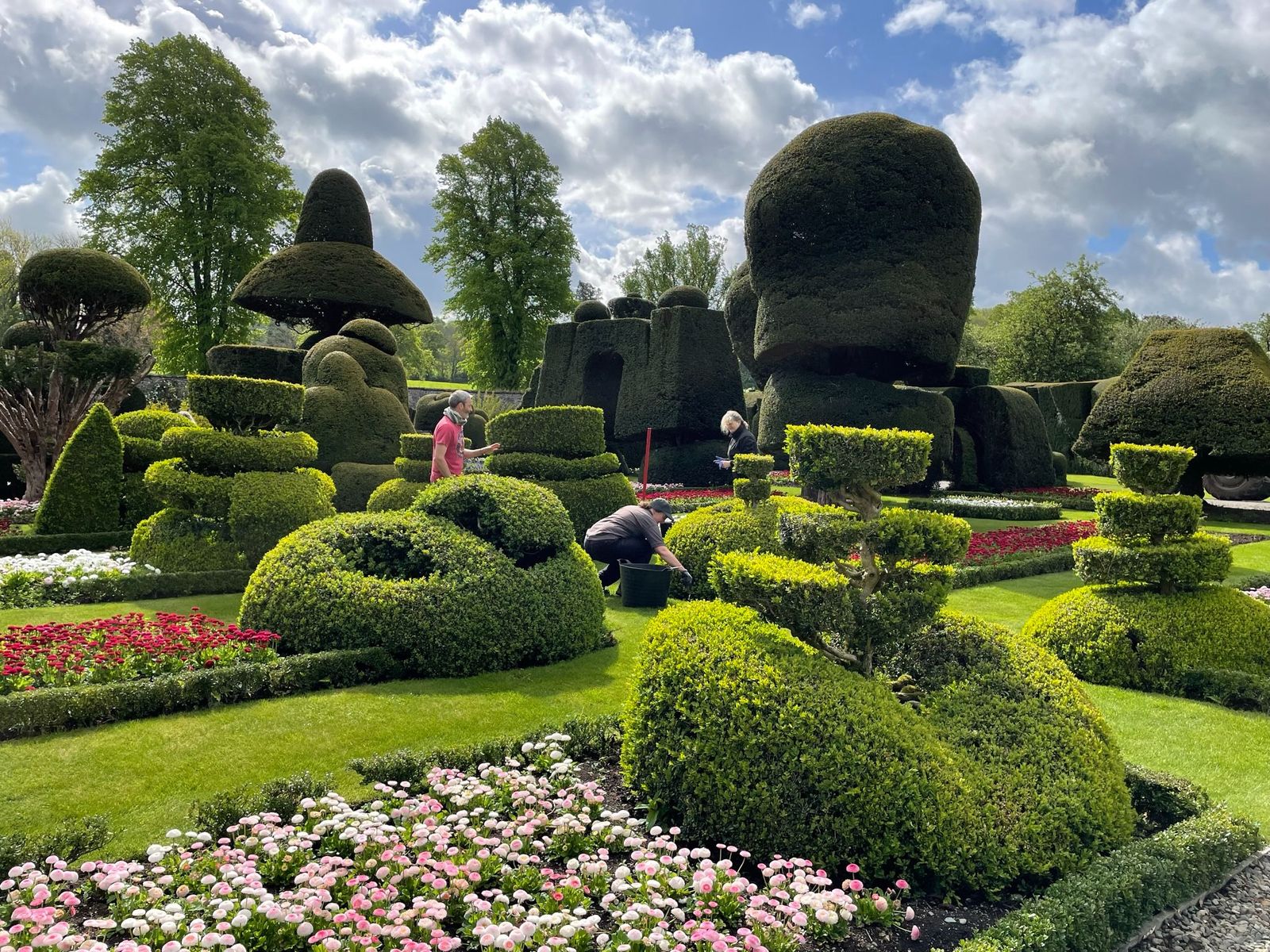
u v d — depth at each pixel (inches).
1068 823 123.3
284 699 182.5
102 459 405.7
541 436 383.2
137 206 1209.4
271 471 350.9
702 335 761.6
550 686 200.8
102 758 146.8
